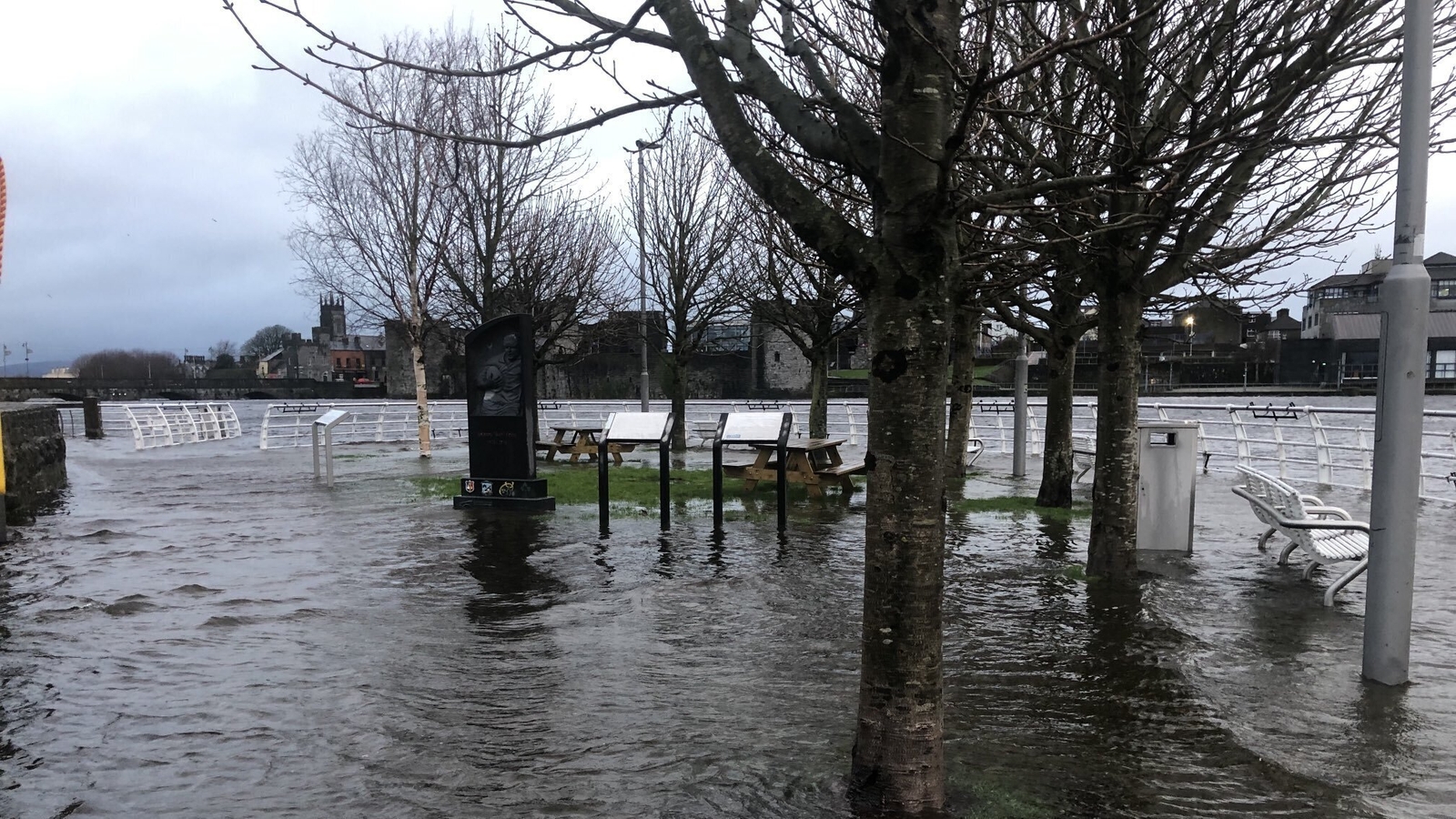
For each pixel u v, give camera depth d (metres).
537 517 11.69
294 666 5.71
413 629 6.56
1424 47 4.98
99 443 27.33
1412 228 5.12
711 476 16.05
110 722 4.80
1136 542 8.32
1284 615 6.76
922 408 3.73
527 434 12.34
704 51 4.05
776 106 4.11
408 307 21.91
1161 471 9.12
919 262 3.68
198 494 14.20
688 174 21.53
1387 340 5.23
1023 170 6.76
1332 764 4.20
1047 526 10.81
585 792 3.97
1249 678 5.39
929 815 3.72
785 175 3.88
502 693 5.22
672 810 3.79
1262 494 8.20
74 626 6.62
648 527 10.90
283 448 24.20
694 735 4.59
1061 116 6.85
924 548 3.77
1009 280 6.73
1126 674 5.47
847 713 4.90
